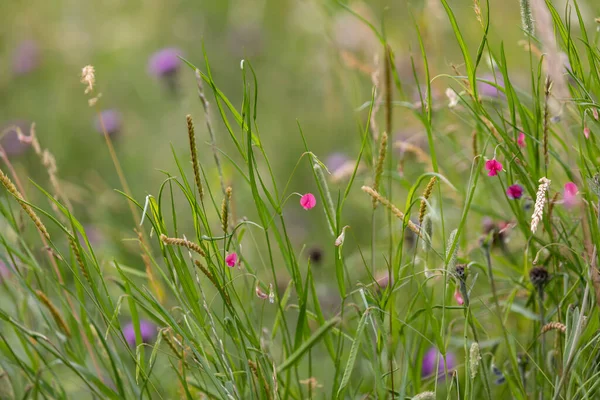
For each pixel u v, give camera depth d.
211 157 4.88
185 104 5.18
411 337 3.67
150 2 6.89
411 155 4.09
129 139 5.71
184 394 3.59
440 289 3.86
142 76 6.39
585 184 3.48
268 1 6.98
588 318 3.45
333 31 4.71
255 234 4.48
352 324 3.80
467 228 3.92
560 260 3.54
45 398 3.54
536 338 3.52
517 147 3.51
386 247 4.07
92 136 5.84
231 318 3.47
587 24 4.02
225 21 7.01
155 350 3.46
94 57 6.60
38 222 3.45
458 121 4.07
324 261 4.32
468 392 3.49
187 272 3.47
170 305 3.86
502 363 3.67
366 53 4.45
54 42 6.60
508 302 3.60
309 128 5.59
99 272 3.47
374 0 5.23
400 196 4.15
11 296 3.73
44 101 6.23
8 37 6.68
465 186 3.95
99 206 4.72
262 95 6.21
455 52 4.62
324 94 5.14
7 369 3.65
